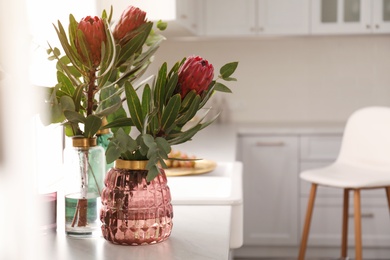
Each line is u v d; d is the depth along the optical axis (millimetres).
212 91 1305
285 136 4730
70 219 1342
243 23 5023
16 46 762
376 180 3445
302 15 4965
